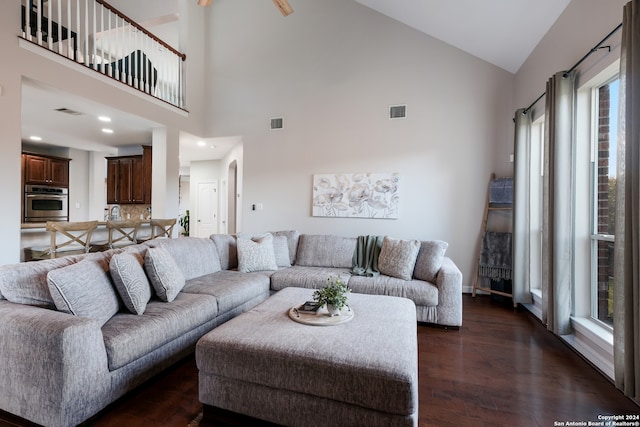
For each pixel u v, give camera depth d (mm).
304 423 1549
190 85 5488
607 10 2236
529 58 3738
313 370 1516
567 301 2654
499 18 3412
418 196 4570
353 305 2352
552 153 2773
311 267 3912
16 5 3102
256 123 5414
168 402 1864
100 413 1723
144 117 4637
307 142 5109
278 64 5293
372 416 1448
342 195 4891
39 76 3291
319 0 5066
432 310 3119
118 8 4984
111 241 3932
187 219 10164
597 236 2564
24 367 1580
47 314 1655
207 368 1690
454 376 2188
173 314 2170
